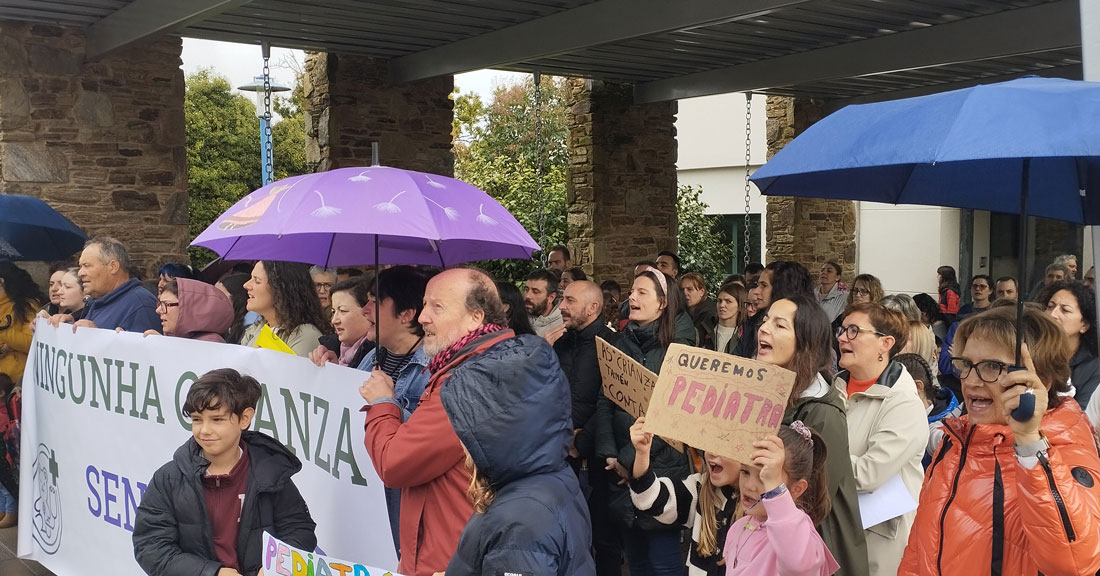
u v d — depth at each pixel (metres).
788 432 2.37
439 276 2.46
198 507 2.84
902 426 2.99
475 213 2.96
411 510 2.48
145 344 3.84
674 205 11.21
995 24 7.32
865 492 2.97
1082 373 3.84
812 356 2.79
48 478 4.57
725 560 2.45
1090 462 2.09
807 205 12.17
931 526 2.37
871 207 13.48
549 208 13.05
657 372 3.87
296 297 4.04
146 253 8.05
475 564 1.95
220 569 2.80
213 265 5.88
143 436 3.89
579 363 4.17
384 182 2.84
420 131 9.52
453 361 2.33
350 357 4.03
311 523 3.05
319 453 3.19
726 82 9.48
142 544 2.88
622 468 3.57
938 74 10.07
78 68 7.66
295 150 23.55
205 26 7.66
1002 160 2.85
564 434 2.04
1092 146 1.92
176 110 8.15
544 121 17.14
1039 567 2.05
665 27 6.43
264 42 8.10
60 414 4.42
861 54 8.27
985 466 2.28
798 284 4.88
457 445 2.34
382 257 3.78
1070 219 2.85
